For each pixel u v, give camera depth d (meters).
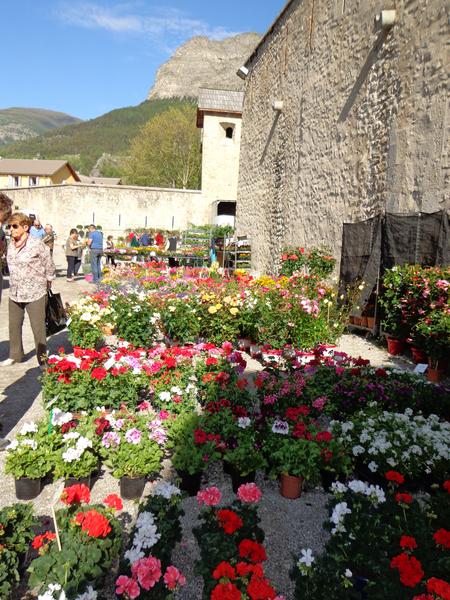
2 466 3.43
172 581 2.04
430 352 5.48
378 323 7.50
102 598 2.22
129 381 4.21
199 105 28.28
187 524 2.88
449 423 3.65
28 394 4.79
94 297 7.26
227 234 23.50
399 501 2.55
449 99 6.39
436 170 6.62
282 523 2.91
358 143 8.97
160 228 29.95
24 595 2.31
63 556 2.14
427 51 6.86
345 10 9.60
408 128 7.30
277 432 3.37
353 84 9.22
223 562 1.96
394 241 7.26
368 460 3.25
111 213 29.97
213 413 3.70
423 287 5.90
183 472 3.20
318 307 7.05
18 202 33.78
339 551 2.31
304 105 11.87
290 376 4.46
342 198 9.59
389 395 4.13
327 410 4.04
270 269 14.58
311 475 3.10
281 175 13.80
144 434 3.30
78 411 4.01
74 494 2.46
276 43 14.56
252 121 17.61
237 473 3.22
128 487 3.06
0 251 3.84
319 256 9.95
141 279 11.32
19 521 2.47
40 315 5.34
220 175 29.33
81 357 4.34
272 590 1.81
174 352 4.74
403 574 1.94
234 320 6.63
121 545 2.49
